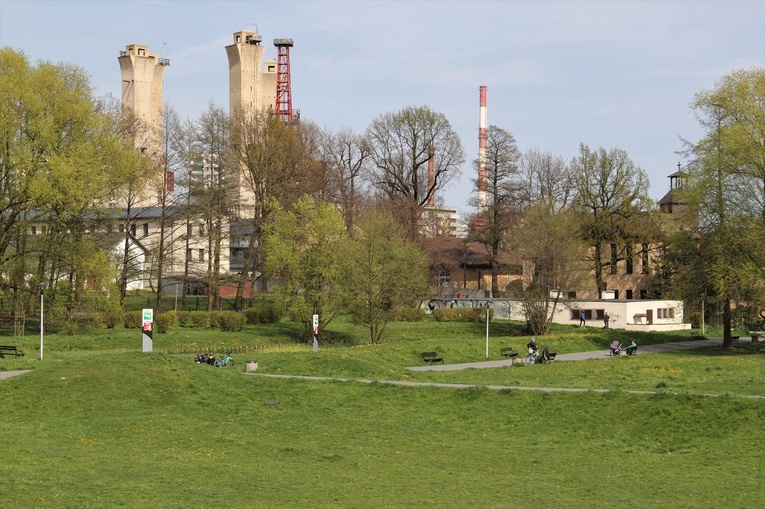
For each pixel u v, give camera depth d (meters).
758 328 72.62
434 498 22.48
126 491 22.14
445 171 101.44
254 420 34.22
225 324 69.19
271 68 158.12
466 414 34.84
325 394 38.78
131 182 65.50
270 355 49.44
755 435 29.20
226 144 80.38
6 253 64.88
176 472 24.83
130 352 44.47
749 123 62.31
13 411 34.00
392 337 72.19
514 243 85.00
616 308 84.62
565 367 50.91
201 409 35.78
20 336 59.91
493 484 24.25
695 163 65.62
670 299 89.44
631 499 22.52
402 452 28.81
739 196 62.97
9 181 59.91
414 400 37.53
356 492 23.02
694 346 70.69
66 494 21.42
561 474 25.58
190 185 77.88
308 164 90.38
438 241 97.94
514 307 88.00
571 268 79.62
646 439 30.36
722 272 60.56
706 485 24.05
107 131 64.38
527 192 99.75
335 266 66.19
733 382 41.12
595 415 32.97
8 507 20.03
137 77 152.75
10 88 58.72
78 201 58.84
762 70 63.78
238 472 25.19
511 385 39.62
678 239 66.19
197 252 101.12
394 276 66.06
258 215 83.25
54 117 60.91
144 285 105.00
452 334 76.12
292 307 66.25
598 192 93.94
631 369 48.69
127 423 32.50
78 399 35.28
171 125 78.69
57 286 61.50
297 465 26.47
